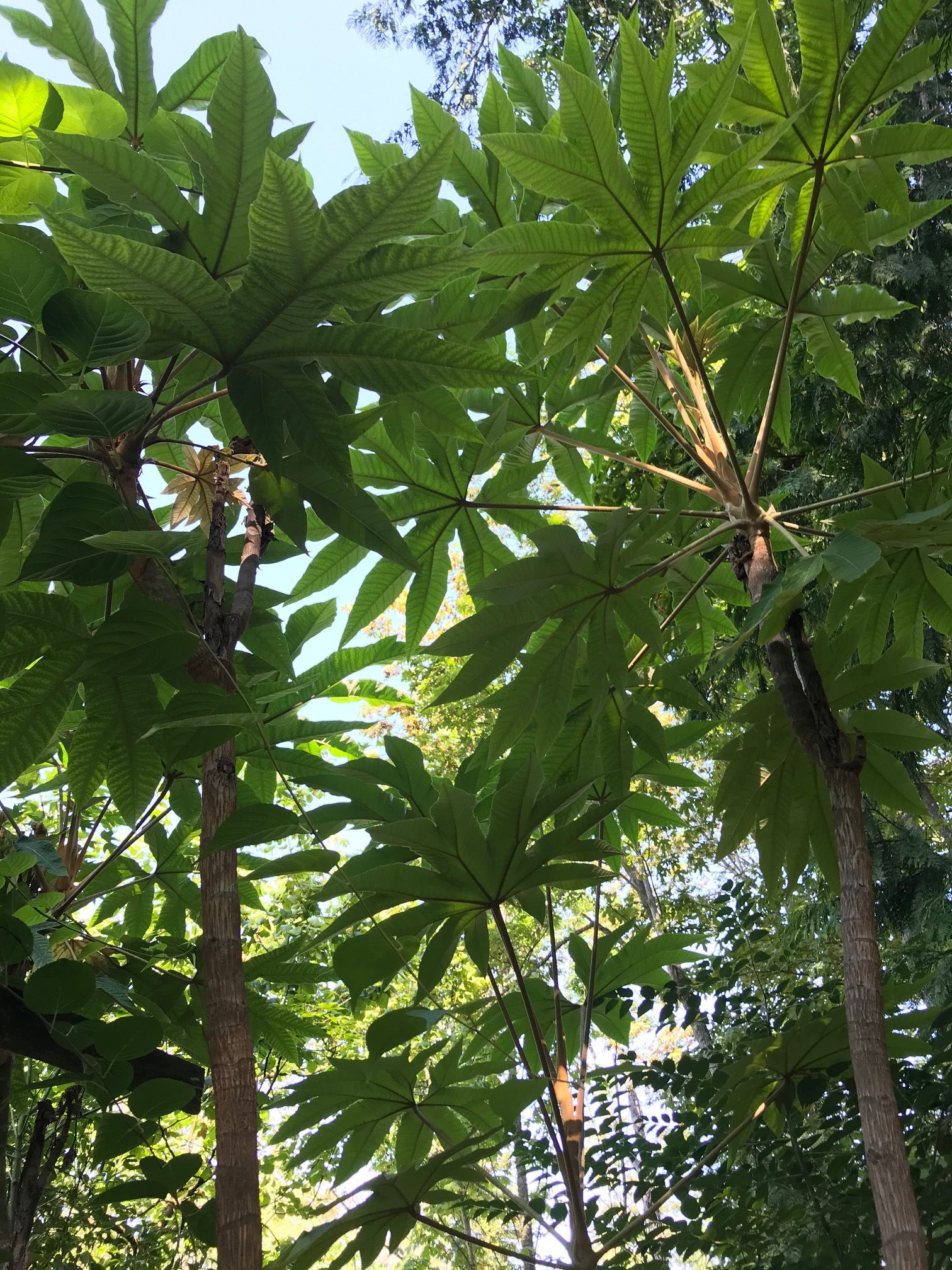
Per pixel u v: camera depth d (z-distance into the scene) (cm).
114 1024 227
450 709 1103
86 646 231
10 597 226
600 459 381
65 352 249
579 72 217
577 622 258
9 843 263
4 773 234
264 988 399
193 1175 231
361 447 307
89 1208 314
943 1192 214
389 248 204
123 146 216
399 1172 208
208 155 221
